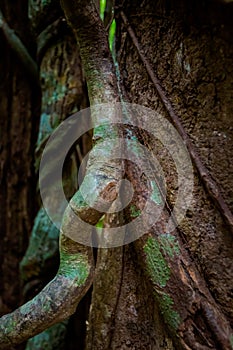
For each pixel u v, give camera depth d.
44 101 1.86
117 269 1.35
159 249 1.28
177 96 1.40
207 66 1.40
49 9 1.82
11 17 2.03
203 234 1.32
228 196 1.33
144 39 1.43
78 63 1.80
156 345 1.30
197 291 1.25
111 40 1.44
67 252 1.24
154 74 1.41
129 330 1.34
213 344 1.21
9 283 1.97
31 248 1.81
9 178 2.01
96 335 1.36
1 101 2.03
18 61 2.03
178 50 1.41
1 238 1.99
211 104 1.38
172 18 1.42
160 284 1.26
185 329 1.23
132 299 1.34
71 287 1.22
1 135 2.02
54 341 1.73
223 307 1.28
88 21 1.31
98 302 1.37
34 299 1.24
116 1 1.45
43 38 1.86
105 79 1.33
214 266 1.30
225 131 1.37
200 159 1.36
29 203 2.00
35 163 1.87
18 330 1.23
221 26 1.40
